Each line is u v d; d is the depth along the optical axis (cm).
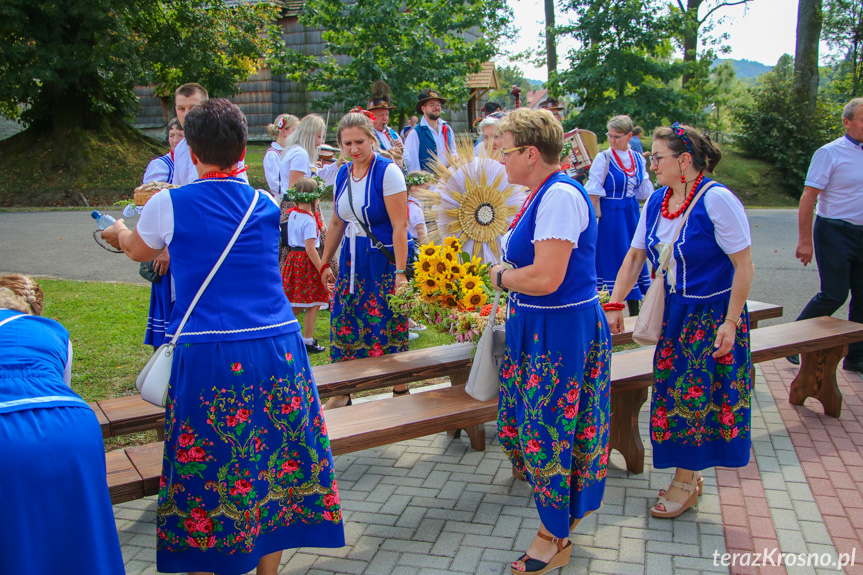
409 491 347
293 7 2481
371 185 381
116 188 1875
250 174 1827
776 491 339
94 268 912
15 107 2092
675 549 291
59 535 189
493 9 1819
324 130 604
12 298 222
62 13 1833
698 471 316
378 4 1720
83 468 195
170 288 365
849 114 465
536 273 242
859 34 2727
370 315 403
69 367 228
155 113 2838
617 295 312
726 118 2955
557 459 256
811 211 491
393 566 283
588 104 2081
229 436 223
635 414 358
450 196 390
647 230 310
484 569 279
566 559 279
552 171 253
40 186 1869
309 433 242
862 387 483
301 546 247
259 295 232
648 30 1972
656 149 291
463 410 318
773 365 537
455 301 350
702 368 296
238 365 223
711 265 291
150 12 2014
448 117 2612
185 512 228
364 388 356
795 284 820
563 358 252
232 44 2166
